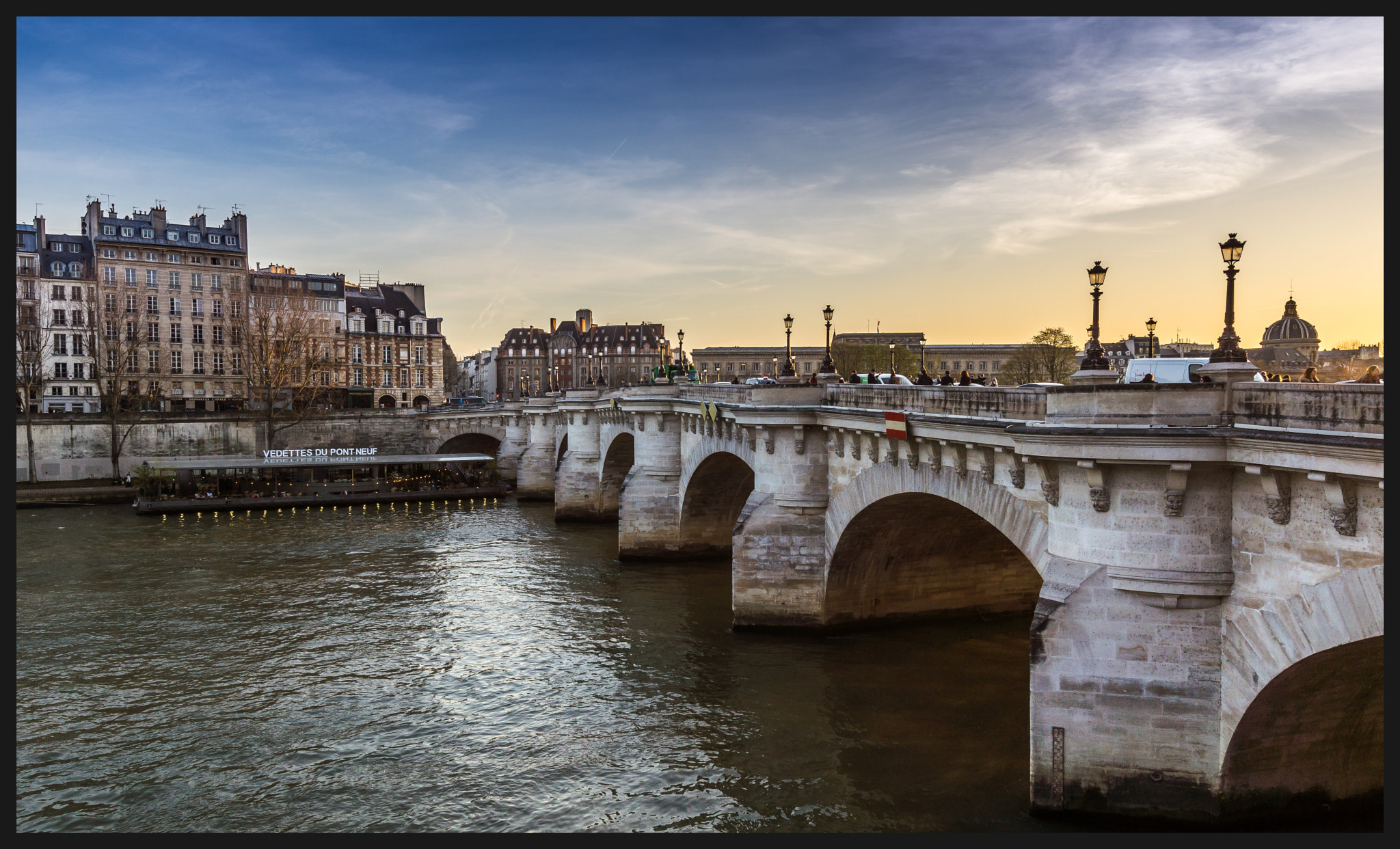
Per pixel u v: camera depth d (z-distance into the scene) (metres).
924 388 28.44
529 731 29.86
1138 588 19.42
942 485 27.38
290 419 108.31
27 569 56.38
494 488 94.31
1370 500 15.59
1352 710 19.27
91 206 119.69
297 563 57.81
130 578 53.59
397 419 115.00
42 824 24.62
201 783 26.91
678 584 50.41
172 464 89.44
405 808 25.12
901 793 24.17
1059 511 21.11
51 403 115.50
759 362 188.00
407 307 154.00
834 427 35.22
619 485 74.75
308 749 29.03
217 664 37.41
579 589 49.47
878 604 37.84
